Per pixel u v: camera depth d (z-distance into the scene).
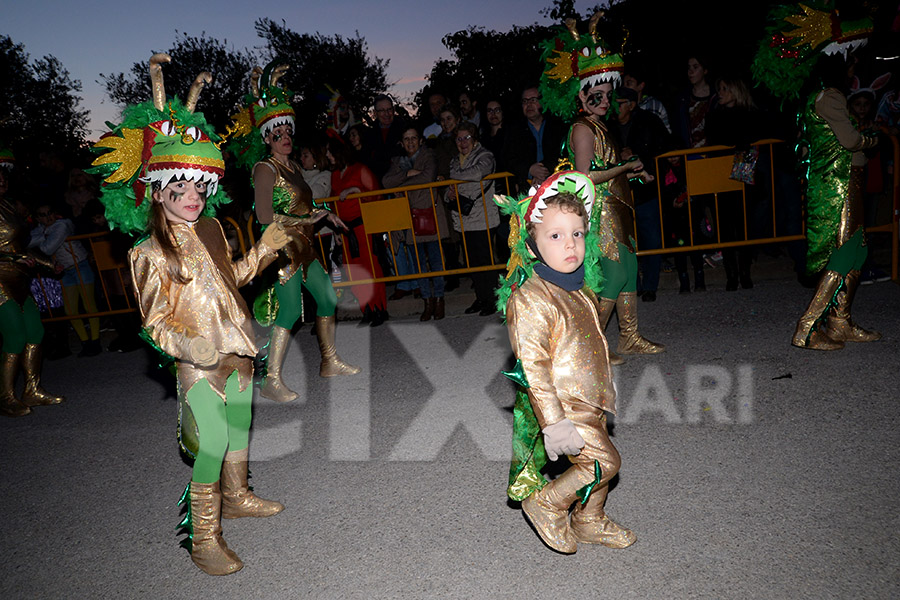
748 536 2.86
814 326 4.71
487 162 6.59
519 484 2.91
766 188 6.27
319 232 6.93
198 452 3.03
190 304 2.91
